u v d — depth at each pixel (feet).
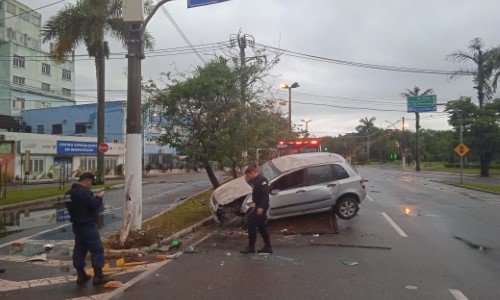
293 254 26.35
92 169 134.92
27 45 186.60
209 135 45.34
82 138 130.62
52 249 29.17
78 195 20.53
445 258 25.26
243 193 35.55
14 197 63.05
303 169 37.65
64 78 201.26
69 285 20.62
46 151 117.91
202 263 24.31
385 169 206.18
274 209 35.78
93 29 82.58
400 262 24.30
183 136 46.21
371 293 18.88
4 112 170.60
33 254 27.61
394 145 311.88
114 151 140.46
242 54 74.69
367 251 27.09
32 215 47.88
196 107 45.47
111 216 45.24
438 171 174.60
